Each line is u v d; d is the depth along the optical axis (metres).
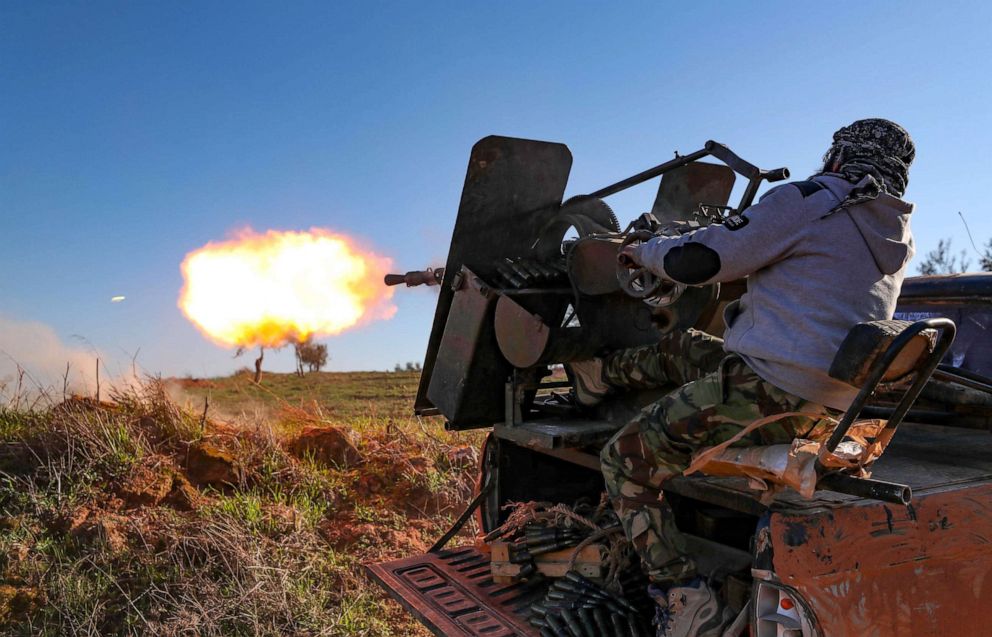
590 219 3.59
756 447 2.38
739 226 2.37
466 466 6.55
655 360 3.23
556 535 3.33
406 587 3.42
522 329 3.34
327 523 5.55
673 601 2.62
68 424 5.60
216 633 4.21
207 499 5.39
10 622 4.12
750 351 2.40
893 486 2.06
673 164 3.37
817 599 2.15
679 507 3.43
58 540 4.72
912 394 2.15
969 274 3.71
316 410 8.00
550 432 3.29
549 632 2.91
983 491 2.46
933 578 2.29
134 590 4.43
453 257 3.59
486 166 3.46
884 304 2.40
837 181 2.43
